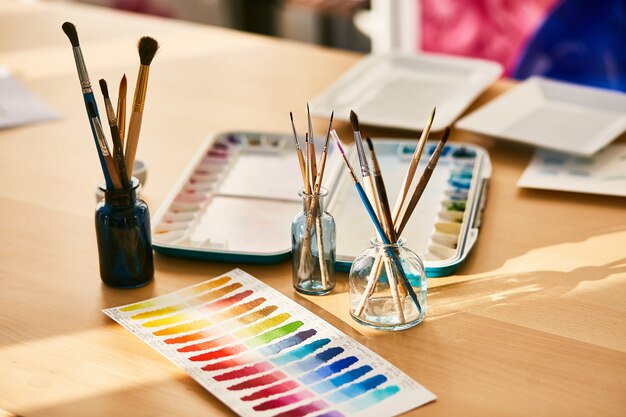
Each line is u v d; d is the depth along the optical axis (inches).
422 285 36.2
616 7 91.8
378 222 35.0
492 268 41.0
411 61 67.8
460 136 57.0
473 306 37.8
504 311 37.4
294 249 39.0
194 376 33.0
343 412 30.8
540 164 52.3
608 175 50.3
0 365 34.5
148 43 36.9
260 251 42.1
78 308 38.5
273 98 63.5
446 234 43.3
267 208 46.9
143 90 37.9
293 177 50.7
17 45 75.2
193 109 61.8
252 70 69.2
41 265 42.3
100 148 37.5
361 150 34.5
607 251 42.2
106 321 37.5
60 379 33.6
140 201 39.9
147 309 38.1
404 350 34.8
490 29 102.7
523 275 40.2
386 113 59.4
